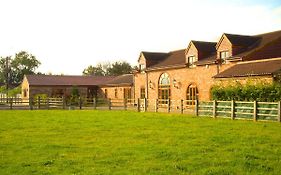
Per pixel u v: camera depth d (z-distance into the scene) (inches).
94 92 2573.8
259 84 1082.7
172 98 1736.0
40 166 440.8
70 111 1476.4
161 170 417.1
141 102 1638.8
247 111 977.5
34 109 1670.8
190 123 896.9
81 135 698.2
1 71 4463.6
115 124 892.0
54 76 2588.6
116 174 400.5
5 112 1419.8
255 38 1501.0
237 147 545.0
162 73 1809.8
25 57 4557.1
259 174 394.0
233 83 1225.4
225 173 399.9
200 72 1552.7
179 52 1936.5
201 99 1542.8
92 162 460.1
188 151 520.7
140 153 511.8
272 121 906.7
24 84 2513.5
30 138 662.5
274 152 504.4
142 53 1990.7
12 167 436.5
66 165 444.8
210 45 1654.8
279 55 1411.2
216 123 888.3
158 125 858.1
